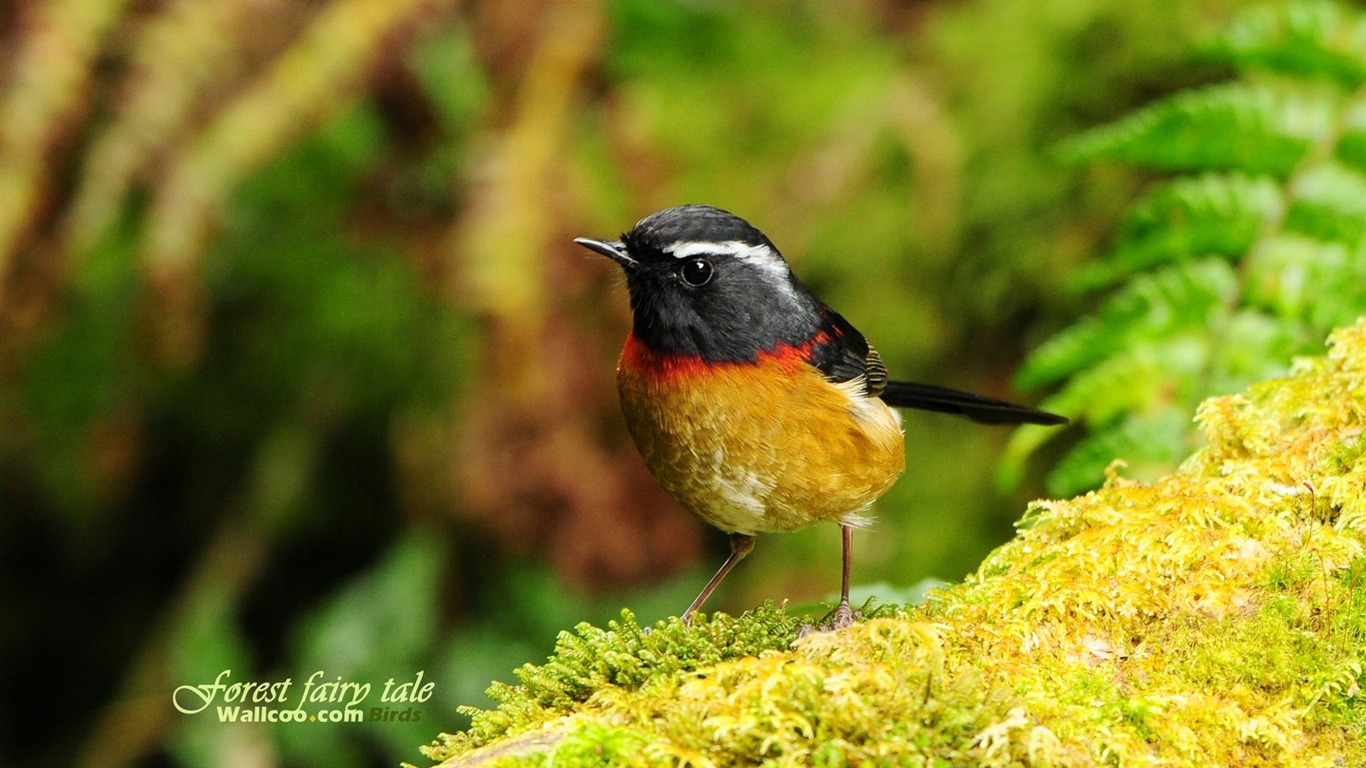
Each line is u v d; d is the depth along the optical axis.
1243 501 4.91
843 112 12.52
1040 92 12.17
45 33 9.90
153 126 10.06
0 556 13.66
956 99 12.48
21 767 13.15
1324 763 4.15
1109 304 8.43
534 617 11.66
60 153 10.20
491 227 10.65
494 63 11.52
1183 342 8.24
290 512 13.03
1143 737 4.16
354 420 13.05
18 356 11.38
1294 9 8.66
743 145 12.57
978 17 12.62
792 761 3.89
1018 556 5.26
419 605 11.51
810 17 13.10
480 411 10.79
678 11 12.84
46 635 13.68
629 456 11.03
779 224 12.34
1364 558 4.57
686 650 5.01
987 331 12.55
